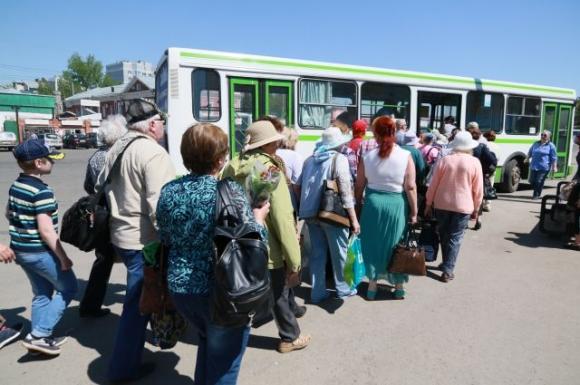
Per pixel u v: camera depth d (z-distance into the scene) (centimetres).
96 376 336
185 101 786
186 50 788
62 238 348
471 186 525
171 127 779
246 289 213
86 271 583
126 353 320
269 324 428
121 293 505
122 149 315
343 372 341
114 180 322
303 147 906
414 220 459
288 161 479
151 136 332
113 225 324
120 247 320
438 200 535
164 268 271
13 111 4775
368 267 473
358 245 484
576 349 375
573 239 739
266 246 225
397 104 1030
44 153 345
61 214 956
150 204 304
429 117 1088
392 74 1011
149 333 411
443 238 543
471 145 527
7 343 384
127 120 329
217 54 812
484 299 484
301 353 370
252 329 416
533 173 1160
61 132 4681
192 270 235
